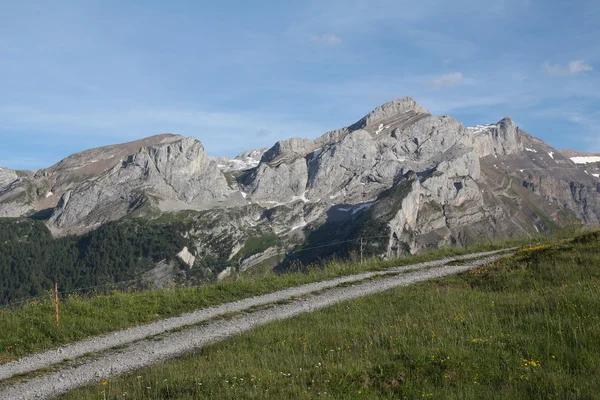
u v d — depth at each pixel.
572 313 18.30
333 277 33.06
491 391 13.20
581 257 27.02
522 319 18.72
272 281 31.95
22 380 18.88
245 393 14.48
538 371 14.03
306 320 23.08
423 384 14.01
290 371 15.92
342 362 16.16
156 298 28.52
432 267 33.88
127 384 16.84
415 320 20.45
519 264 28.44
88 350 21.86
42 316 25.09
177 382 16.09
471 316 19.66
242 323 24.52
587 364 14.13
